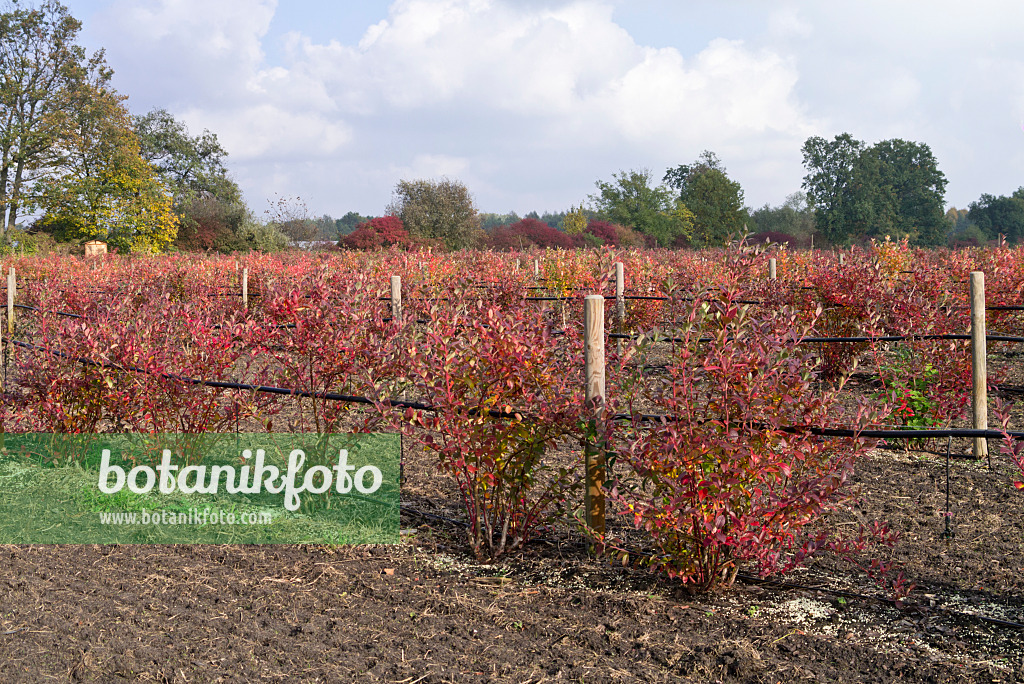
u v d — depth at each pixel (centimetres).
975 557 407
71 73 4112
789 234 7544
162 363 518
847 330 854
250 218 4806
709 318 385
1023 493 508
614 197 6166
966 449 616
